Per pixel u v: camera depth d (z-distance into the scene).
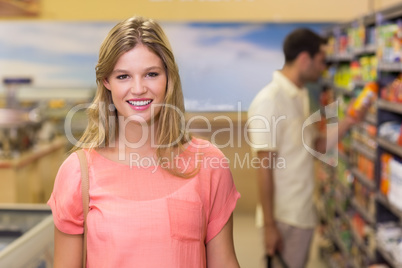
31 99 8.13
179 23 9.01
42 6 9.08
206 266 1.75
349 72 5.50
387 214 4.01
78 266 1.66
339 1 8.80
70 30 9.14
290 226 3.09
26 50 9.22
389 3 7.04
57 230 1.65
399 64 3.40
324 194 6.04
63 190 1.62
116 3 9.07
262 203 3.00
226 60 9.01
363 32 4.59
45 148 6.18
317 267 5.18
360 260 4.42
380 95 3.87
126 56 1.59
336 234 5.31
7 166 5.29
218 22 8.98
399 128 3.78
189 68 8.08
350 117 3.62
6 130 5.66
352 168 4.83
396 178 3.54
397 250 3.52
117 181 1.62
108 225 1.56
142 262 1.56
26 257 2.43
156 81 1.62
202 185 1.66
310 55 3.00
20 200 5.52
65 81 9.27
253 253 4.95
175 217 1.59
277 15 8.95
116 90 1.62
